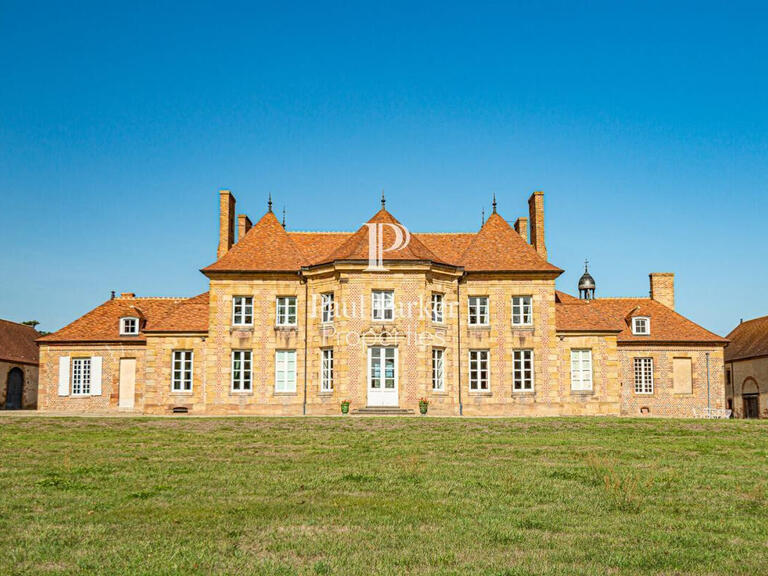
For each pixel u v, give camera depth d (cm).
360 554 1100
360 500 1490
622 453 2200
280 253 4025
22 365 5722
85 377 4753
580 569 1030
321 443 2414
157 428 2822
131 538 1189
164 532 1229
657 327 5012
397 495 1556
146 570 1019
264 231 4144
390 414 3588
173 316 4112
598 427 2869
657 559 1088
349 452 2203
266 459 2062
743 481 1745
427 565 1050
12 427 2836
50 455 2136
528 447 2316
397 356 3684
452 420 3095
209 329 3884
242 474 1803
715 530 1277
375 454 2161
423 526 1281
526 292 3931
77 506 1431
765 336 5672
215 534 1218
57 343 4769
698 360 4919
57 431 2727
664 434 2689
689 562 1077
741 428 2844
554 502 1491
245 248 4050
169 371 4006
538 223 4447
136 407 4675
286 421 3038
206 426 2873
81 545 1147
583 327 4019
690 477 1797
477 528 1264
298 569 1023
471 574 1005
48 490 1595
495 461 2042
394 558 1080
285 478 1748
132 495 1535
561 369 3984
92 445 2345
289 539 1186
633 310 5028
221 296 3903
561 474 1811
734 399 5956
